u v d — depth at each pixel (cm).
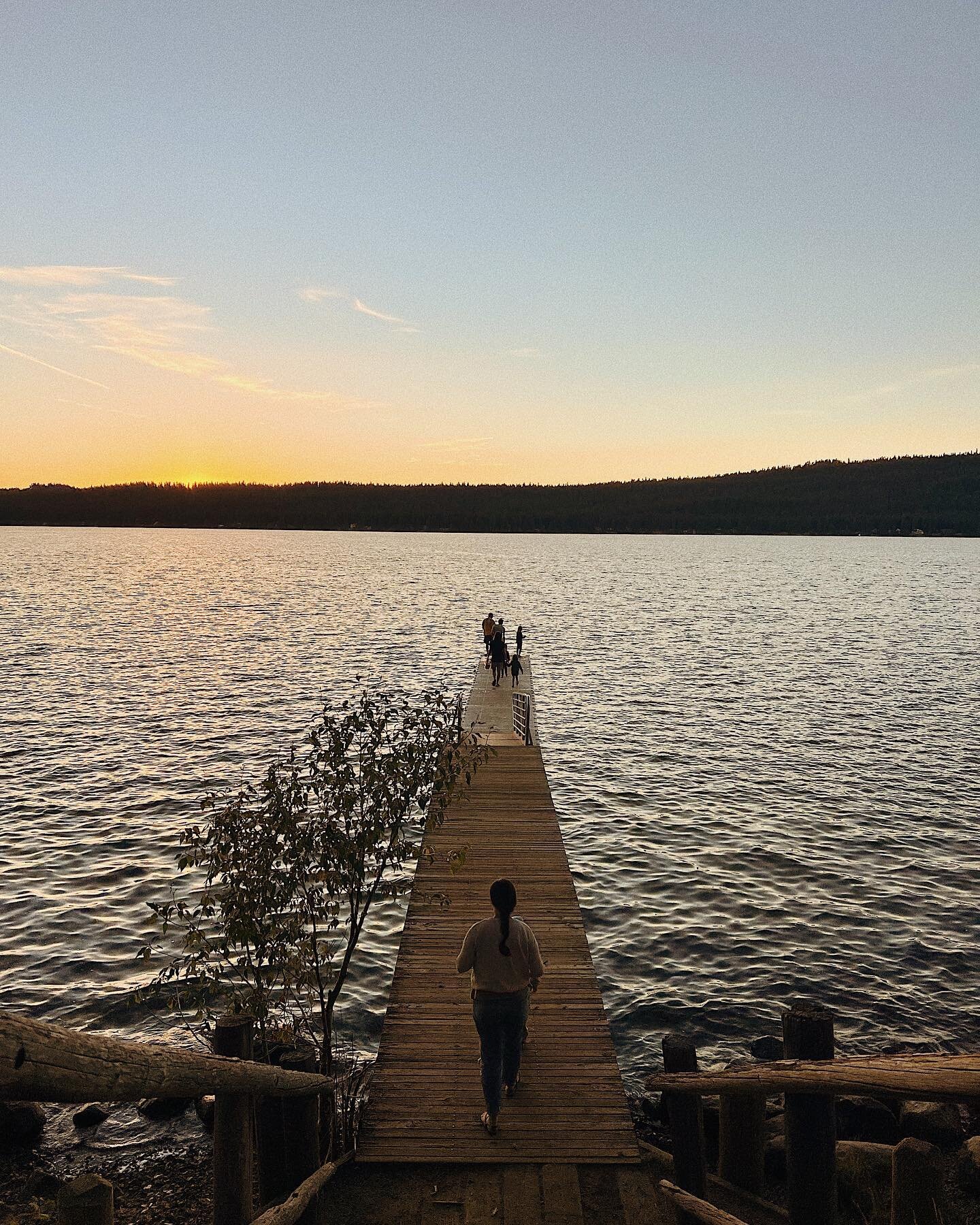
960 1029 1062
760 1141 611
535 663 4144
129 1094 267
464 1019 834
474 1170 621
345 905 1352
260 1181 548
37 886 1444
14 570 11119
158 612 6322
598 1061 766
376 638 4978
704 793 2056
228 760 2269
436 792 806
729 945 1279
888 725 2794
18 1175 743
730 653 4538
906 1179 363
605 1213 577
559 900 1137
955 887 1498
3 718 2759
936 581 10606
